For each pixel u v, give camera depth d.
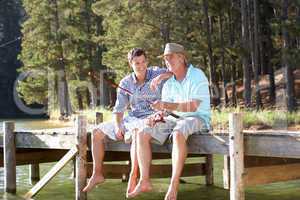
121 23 23.72
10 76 53.62
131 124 6.32
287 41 21.20
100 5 24.33
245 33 23.33
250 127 18.39
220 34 26.03
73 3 32.91
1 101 52.78
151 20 23.11
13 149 8.09
